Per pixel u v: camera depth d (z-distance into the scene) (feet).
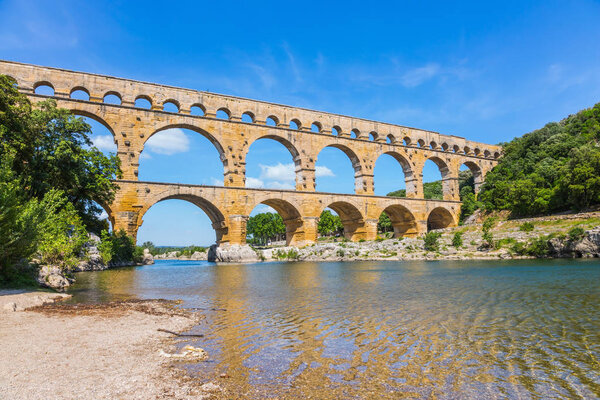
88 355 35.78
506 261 158.61
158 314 57.00
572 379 30.71
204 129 204.44
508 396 27.68
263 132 220.64
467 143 307.17
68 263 110.01
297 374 31.99
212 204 200.95
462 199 329.11
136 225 183.32
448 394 28.04
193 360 35.22
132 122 187.11
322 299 70.74
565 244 166.50
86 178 152.15
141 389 28.09
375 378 31.09
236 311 59.72
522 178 272.72
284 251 217.97
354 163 255.70
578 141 270.05
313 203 228.84
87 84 180.86
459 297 69.87
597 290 74.54
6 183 74.23
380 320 51.83
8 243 73.77
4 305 58.44
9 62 165.89
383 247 213.66
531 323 48.80
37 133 131.75
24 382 28.53
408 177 274.16
